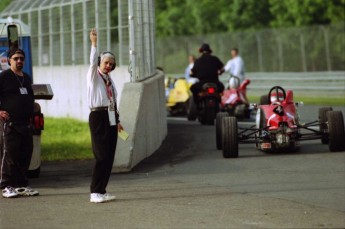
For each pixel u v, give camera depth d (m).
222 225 28.83
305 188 36.69
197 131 64.38
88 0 71.94
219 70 72.31
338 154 47.41
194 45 152.62
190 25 177.25
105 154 34.03
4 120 35.97
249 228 28.30
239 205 32.72
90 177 42.50
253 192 35.97
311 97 109.06
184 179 40.44
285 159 46.09
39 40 83.19
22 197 35.88
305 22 146.38
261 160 46.12
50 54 81.38
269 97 50.53
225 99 72.81
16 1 84.88
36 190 37.66
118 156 43.69
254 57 136.88
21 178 36.47
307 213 30.84
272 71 132.75
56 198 35.44
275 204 32.81
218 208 32.12
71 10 75.75
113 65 34.31
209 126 68.62
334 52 123.81
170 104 82.31
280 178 39.69
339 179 38.94
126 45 65.38
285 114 47.97
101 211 31.98
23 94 36.16
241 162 45.66
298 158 46.31
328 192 35.50
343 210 31.42
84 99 75.00
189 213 31.19
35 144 41.66
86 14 72.75
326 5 145.25
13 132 36.06
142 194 35.97
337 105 89.69
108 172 34.28
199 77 71.00
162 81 59.41
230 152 47.28
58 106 80.25
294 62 129.12
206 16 170.88
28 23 84.50
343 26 123.00
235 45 140.88
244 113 73.25
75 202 34.25
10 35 43.72
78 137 62.53
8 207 33.34
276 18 155.50
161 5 187.12
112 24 73.12
